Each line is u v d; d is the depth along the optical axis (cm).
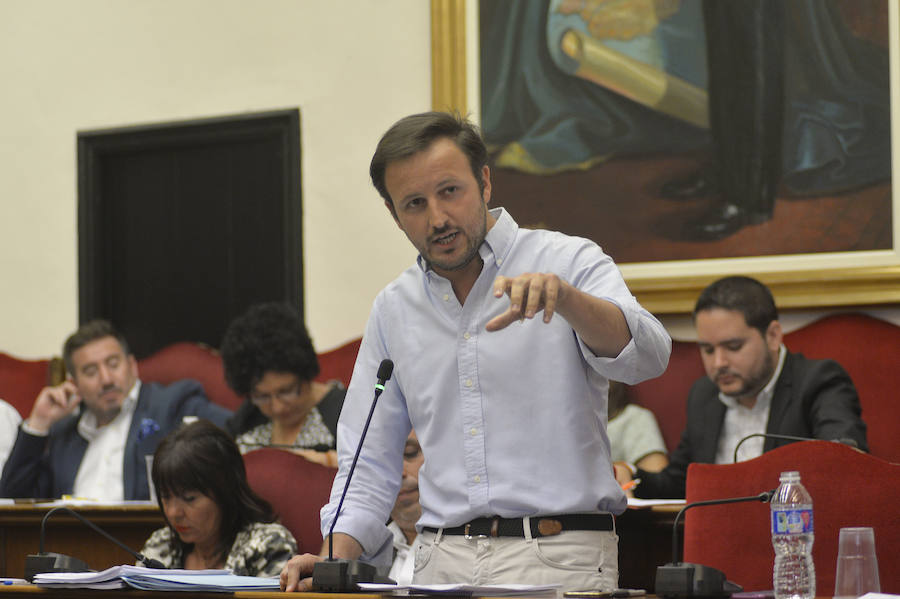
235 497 1083
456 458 795
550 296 663
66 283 1939
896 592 837
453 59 1712
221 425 1539
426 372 814
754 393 1264
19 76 1978
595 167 1638
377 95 1789
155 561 820
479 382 791
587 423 776
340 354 1639
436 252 770
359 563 700
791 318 1559
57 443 1573
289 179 1834
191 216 1923
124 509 1185
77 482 1539
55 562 801
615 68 1634
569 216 1644
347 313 1789
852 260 1516
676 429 1496
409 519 1138
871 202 1514
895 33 1514
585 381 782
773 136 1559
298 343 1417
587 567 751
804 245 1538
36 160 1962
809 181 1541
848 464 872
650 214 1606
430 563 793
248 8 1869
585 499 759
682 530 1072
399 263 1769
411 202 770
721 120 1582
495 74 1689
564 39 1661
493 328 660
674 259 1592
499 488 768
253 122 1853
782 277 1532
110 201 1964
